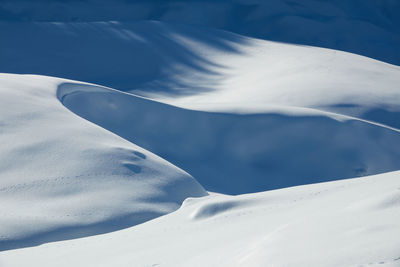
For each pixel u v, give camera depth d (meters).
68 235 26.36
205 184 50.66
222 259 12.69
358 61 90.38
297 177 53.56
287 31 145.62
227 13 147.50
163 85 89.62
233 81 87.94
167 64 97.25
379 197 13.51
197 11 144.75
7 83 43.97
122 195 30.53
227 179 52.28
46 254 18.14
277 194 19.52
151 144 54.03
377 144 57.00
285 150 55.97
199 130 56.62
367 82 76.62
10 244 24.59
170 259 14.27
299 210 16.53
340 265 9.74
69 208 28.48
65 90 50.03
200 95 82.12
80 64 96.19
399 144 57.66
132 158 35.09
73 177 31.41
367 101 67.88
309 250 10.79
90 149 34.69
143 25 110.31
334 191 18.62
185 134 56.16
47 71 93.00
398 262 9.41
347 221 12.27
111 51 100.62
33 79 48.72
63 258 17.14
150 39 104.88
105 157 34.12
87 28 106.56
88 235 26.88
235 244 13.96
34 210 27.89
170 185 33.56
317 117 58.28
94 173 32.19
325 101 67.25
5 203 28.41
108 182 31.64
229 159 54.84
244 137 56.44
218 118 57.53
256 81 82.38
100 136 37.78
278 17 149.00
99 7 139.00
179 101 79.19
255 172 53.81
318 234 11.67
